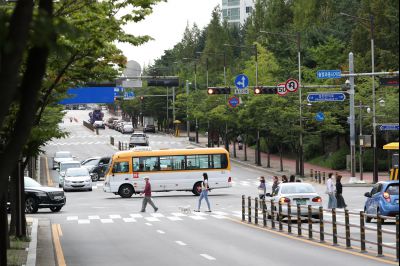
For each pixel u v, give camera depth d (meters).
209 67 168.62
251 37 158.00
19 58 9.07
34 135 27.36
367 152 95.06
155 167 67.38
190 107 141.38
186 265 24.42
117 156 66.94
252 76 104.50
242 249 29.02
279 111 87.88
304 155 110.94
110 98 98.62
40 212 52.03
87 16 25.66
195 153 68.12
